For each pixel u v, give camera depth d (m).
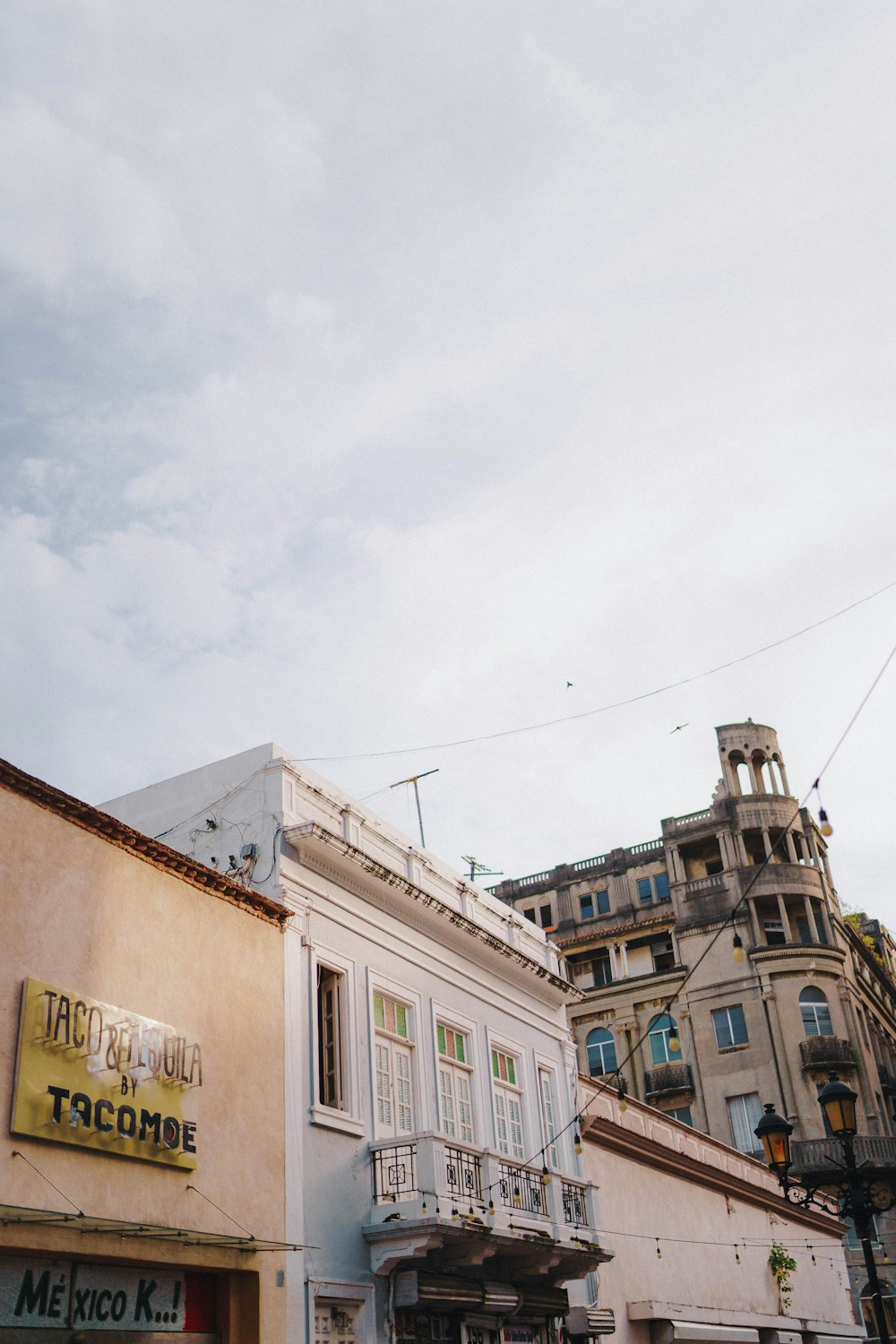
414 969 18.30
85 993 11.79
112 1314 11.41
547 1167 18.81
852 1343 33.22
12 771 11.42
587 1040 47.22
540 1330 19.03
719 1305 26.16
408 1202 15.13
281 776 16.50
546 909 51.75
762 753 51.00
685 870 49.19
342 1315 14.41
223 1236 12.25
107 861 12.55
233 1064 13.67
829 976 44.84
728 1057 44.16
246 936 14.60
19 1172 10.42
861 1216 13.23
